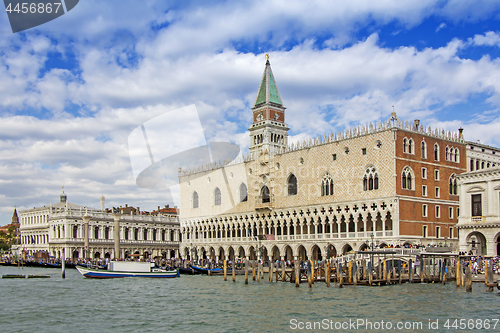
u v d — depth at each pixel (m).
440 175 101.44
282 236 116.81
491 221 81.38
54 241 158.75
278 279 85.00
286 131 154.00
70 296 61.53
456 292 59.69
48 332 39.31
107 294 63.56
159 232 176.88
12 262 145.12
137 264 92.62
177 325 41.75
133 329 40.34
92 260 128.12
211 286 73.31
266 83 152.25
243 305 51.81
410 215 94.81
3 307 51.81
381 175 96.00
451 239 100.44
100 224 163.12
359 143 100.81
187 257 150.88
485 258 80.06
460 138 107.19
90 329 40.41
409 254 73.69
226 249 133.88
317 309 48.47
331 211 105.56
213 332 39.12
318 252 113.06
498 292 58.84
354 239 99.62
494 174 81.62
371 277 67.44
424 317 43.88
